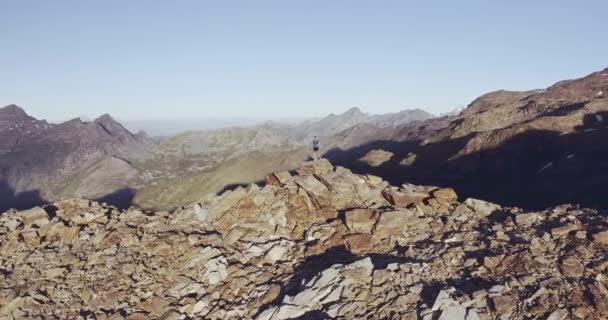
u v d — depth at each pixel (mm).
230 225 23141
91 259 20797
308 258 19859
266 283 18578
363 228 21031
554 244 17000
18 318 17375
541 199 78625
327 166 26438
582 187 76188
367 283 16172
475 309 13719
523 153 109875
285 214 23297
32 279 19672
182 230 23266
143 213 25781
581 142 102688
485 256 16906
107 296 18500
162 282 19406
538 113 146000
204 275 19516
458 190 101938
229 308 17422
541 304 13617
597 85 163250
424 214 22484
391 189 24531
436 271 16625
